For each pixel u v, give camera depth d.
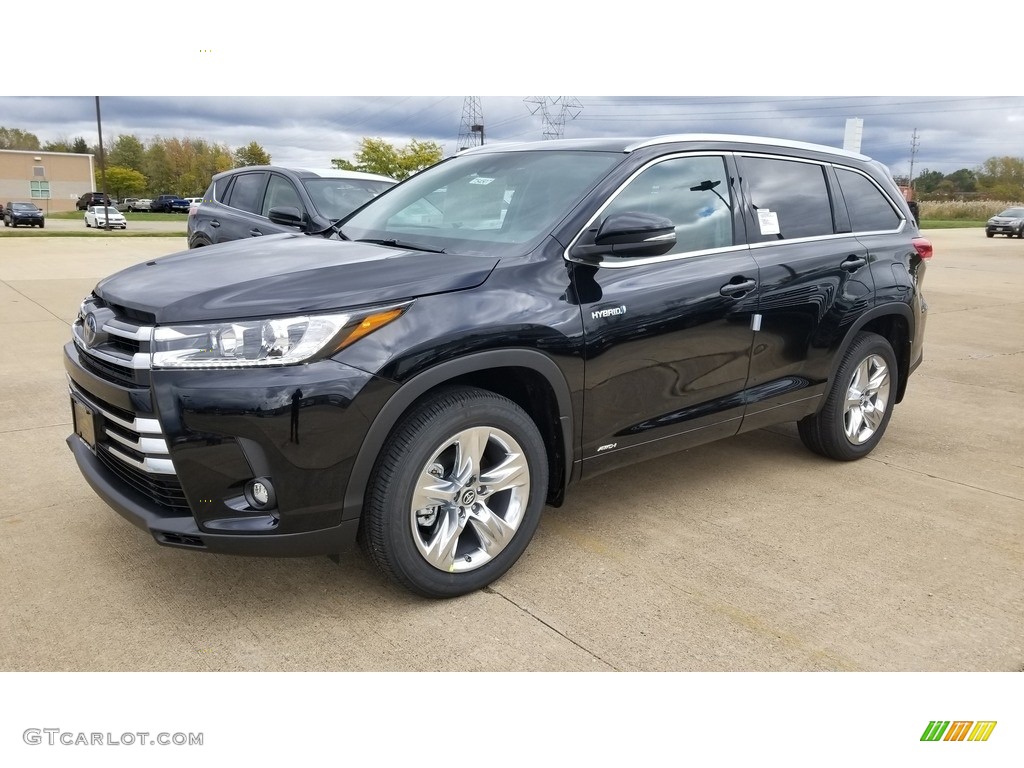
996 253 25.06
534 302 3.00
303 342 2.55
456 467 2.89
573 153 3.64
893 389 4.75
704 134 3.84
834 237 4.34
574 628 2.85
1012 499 4.16
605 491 4.13
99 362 2.83
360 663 2.62
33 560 3.19
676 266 3.51
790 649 2.77
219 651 2.66
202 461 2.54
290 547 2.65
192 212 8.83
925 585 3.23
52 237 28.08
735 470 4.50
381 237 3.57
